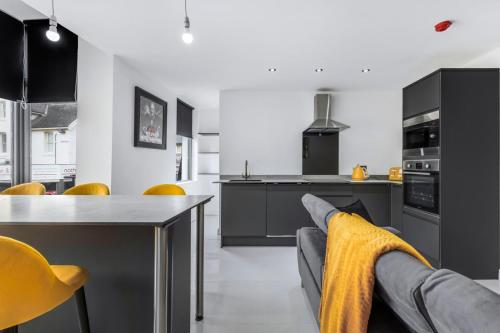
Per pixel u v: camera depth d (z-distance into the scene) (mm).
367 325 1012
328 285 1200
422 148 3027
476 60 3418
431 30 2686
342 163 4914
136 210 1401
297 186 4133
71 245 1530
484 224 2725
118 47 3082
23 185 2465
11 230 1527
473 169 2727
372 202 4195
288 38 2863
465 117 2729
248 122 4926
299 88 4723
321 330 1244
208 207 6566
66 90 3211
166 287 1169
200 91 4949
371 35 2793
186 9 2287
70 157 3350
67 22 2545
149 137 4062
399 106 4895
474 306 528
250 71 3877
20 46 3113
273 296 2441
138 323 1523
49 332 1570
